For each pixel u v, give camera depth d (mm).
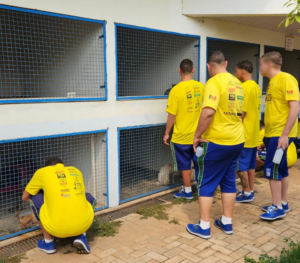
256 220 3744
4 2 3027
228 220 3396
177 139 4395
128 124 4250
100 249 3086
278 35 6758
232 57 6258
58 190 2873
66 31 4059
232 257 2891
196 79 5133
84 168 4168
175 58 5289
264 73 3795
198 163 3273
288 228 3514
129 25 4105
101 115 3930
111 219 3836
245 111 4070
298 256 2723
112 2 3896
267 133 3779
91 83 4051
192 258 2881
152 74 5168
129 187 4863
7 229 3490
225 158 3201
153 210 4051
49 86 4453
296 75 8172
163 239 3279
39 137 3402
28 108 3297
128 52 4984
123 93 5059
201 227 3303
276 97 3617
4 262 2861
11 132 3199
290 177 5578
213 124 3154
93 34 3920
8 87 4418
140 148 4887
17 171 3844
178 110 4344
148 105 4492
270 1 4613
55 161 3174
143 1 4246
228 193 3369
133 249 3074
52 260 2898
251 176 4336
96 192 4156
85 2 3639
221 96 3092
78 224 2855
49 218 2840
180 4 4738
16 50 3959
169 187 4926
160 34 4863
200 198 3295
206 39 5184
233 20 5484
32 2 3217
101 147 4062
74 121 3678
